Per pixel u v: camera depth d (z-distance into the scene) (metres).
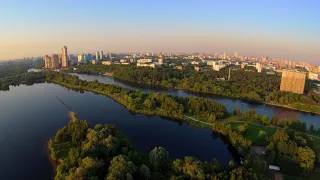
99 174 119.94
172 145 175.38
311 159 130.88
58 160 144.00
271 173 132.50
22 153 157.62
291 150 140.62
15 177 130.50
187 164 119.56
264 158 144.62
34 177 130.62
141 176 120.06
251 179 112.31
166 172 127.44
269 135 185.62
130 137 187.75
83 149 136.00
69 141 166.25
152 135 193.62
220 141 186.00
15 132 193.75
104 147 139.25
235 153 165.88
